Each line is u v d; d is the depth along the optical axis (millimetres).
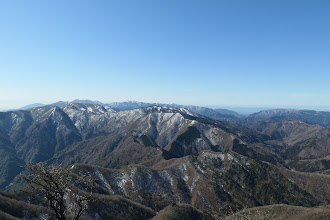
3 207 75312
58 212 22422
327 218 72750
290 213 83250
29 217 77688
